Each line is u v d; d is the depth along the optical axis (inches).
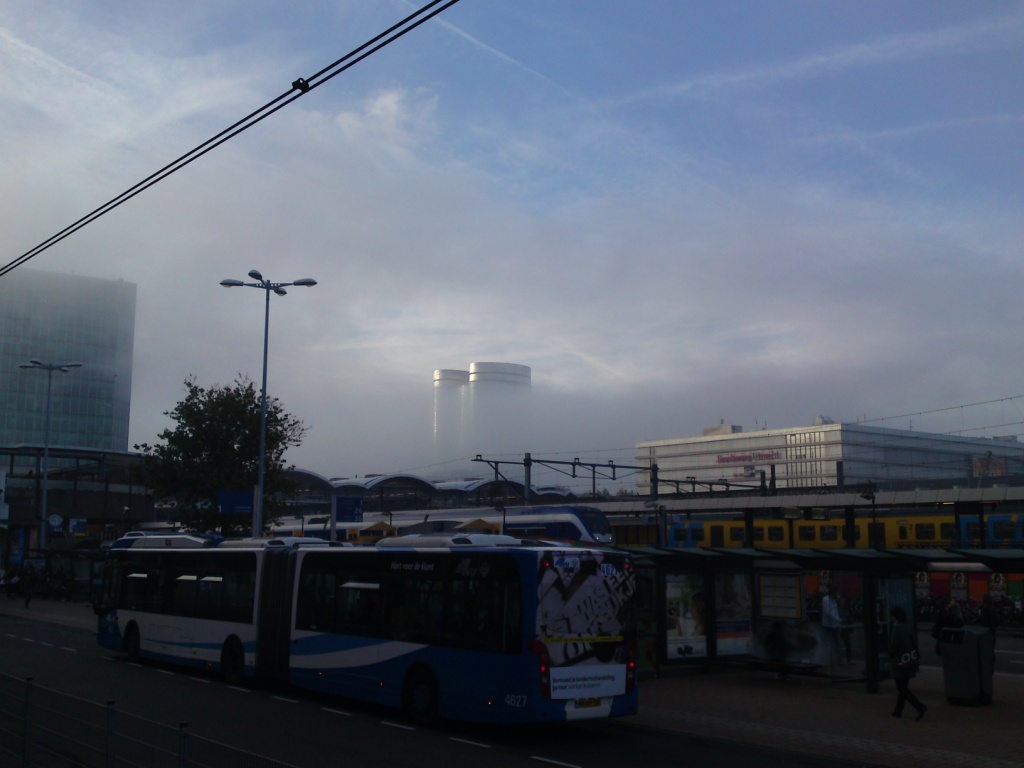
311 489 2755.9
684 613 820.0
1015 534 1528.1
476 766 489.7
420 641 626.2
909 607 763.4
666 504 1948.8
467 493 2847.0
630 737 588.7
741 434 5324.8
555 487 3063.5
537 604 564.1
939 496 1633.9
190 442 1587.1
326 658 706.2
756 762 511.2
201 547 909.8
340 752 518.3
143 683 805.9
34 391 5472.4
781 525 1818.4
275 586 780.0
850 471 4766.2
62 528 2378.2
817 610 874.8
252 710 669.9
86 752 350.6
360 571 693.9
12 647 1102.4
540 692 553.3
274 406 1651.1
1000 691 735.1
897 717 628.1
